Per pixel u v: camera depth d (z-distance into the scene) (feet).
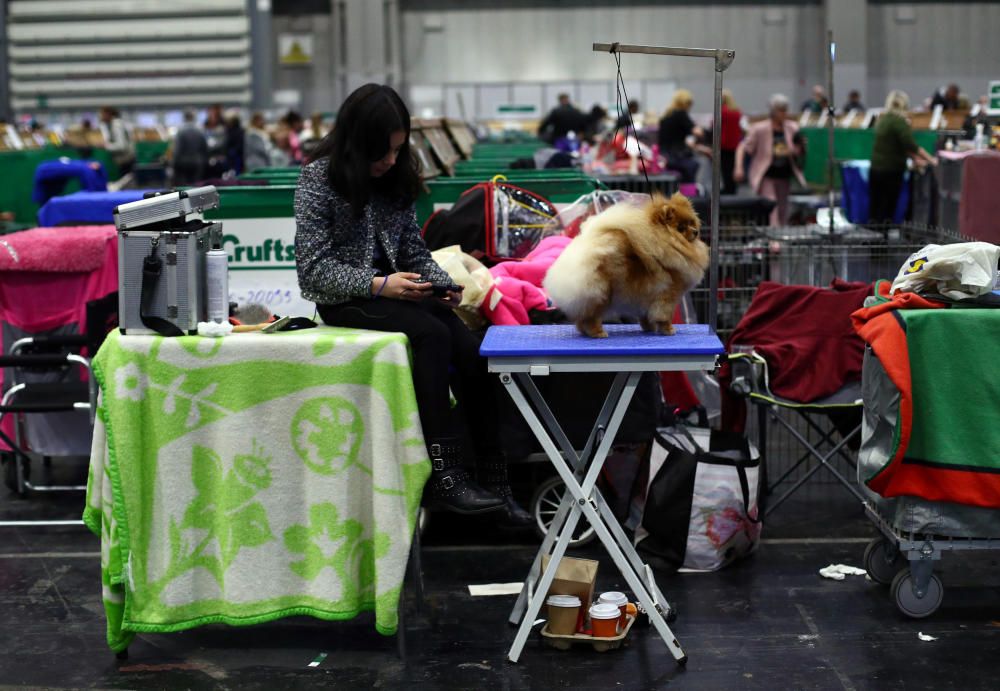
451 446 11.21
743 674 10.46
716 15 86.89
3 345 16.69
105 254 16.43
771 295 15.05
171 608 10.82
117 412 10.55
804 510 15.33
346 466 10.61
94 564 13.84
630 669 10.60
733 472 12.94
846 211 34.83
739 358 14.53
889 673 10.44
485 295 13.47
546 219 16.12
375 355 10.48
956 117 40.52
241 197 16.57
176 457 10.69
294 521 10.76
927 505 11.30
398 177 11.60
